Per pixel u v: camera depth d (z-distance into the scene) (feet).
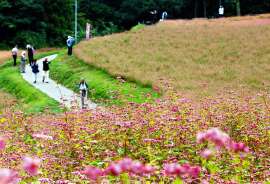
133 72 166.50
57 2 458.50
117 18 557.74
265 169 45.73
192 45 210.18
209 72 161.68
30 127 76.28
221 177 42.55
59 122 67.82
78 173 40.01
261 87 138.41
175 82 146.00
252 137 56.24
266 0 496.23
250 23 249.75
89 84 163.84
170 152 49.37
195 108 73.92
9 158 50.55
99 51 217.56
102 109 78.28
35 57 272.51
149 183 36.14
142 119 59.21
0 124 81.30
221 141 18.98
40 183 40.24
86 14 554.05
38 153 54.95
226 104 76.33
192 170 20.56
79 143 54.19
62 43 458.91
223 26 246.06
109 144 54.19
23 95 167.94
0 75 219.61
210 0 526.57
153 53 202.49
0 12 426.92
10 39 430.20
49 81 191.42
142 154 50.90
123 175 36.04
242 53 188.85
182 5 538.06
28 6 430.61
